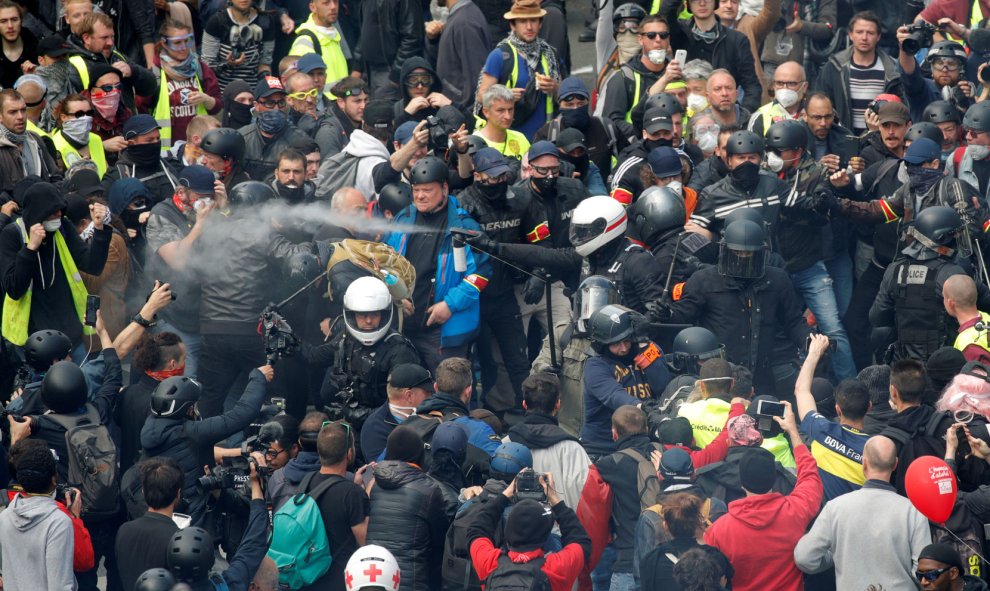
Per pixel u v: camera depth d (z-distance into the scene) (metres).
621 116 44.97
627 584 28.88
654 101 40.56
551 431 29.81
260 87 42.75
